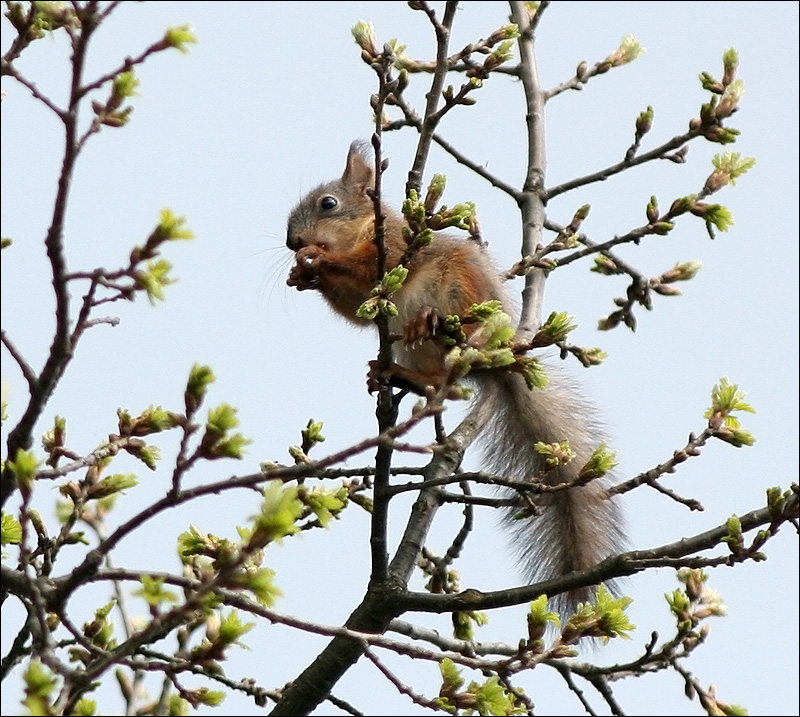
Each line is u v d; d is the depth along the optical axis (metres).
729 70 13.09
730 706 10.33
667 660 10.59
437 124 10.16
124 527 7.75
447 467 11.55
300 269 14.36
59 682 7.11
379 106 10.38
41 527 9.14
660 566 9.84
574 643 8.99
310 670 10.12
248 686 10.16
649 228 12.45
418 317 10.73
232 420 7.55
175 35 6.91
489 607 10.25
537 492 10.40
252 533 6.95
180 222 7.27
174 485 7.64
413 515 11.11
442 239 14.28
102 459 8.76
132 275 7.23
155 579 7.86
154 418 8.62
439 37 10.36
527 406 14.32
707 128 13.20
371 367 12.03
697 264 13.93
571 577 10.16
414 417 7.91
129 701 9.66
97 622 9.12
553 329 9.68
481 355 8.14
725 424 10.98
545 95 15.68
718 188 12.43
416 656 8.52
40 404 7.62
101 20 6.71
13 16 7.95
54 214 7.00
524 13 16.48
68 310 7.35
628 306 14.01
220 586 7.02
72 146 6.92
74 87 6.85
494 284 14.28
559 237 12.37
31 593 7.45
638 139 13.93
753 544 9.66
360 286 14.45
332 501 8.24
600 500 13.74
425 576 12.41
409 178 9.99
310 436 10.88
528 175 14.98
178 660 8.34
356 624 10.34
